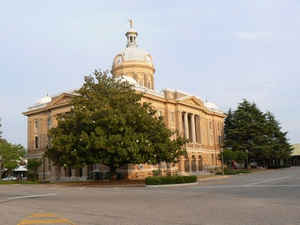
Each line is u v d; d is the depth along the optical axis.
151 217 12.43
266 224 10.55
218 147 78.12
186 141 42.38
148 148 37.22
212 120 78.62
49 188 34.84
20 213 14.70
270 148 76.75
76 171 55.47
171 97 61.31
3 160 60.16
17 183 49.91
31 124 66.81
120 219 12.11
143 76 67.50
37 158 61.38
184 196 20.56
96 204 17.33
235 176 48.88
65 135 39.50
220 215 12.55
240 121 80.31
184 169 59.53
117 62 69.31
